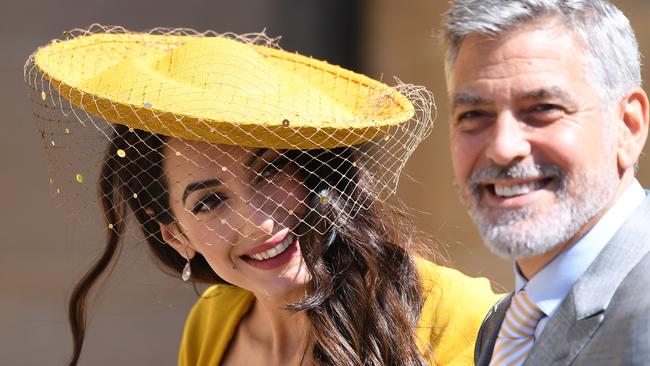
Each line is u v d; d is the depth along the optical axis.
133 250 4.54
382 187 4.12
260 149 3.79
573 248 2.85
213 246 3.91
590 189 2.78
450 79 2.90
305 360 4.07
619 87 2.81
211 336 4.50
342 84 4.26
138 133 3.96
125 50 4.33
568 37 2.76
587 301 2.76
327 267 4.01
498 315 3.25
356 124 3.69
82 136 4.14
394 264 4.12
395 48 10.82
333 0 11.41
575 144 2.75
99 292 4.48
